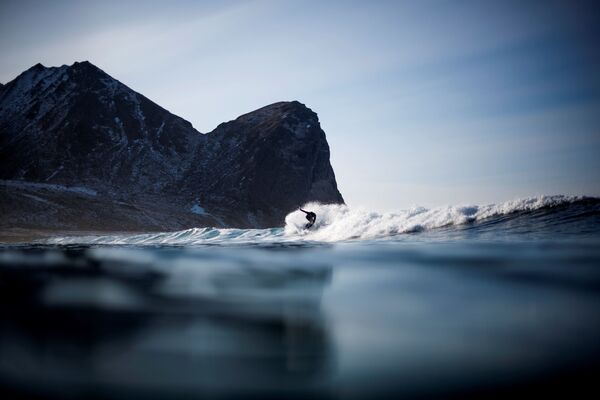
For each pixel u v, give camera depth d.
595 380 2.27
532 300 3.89
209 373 2.53
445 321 3.39
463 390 2.22
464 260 6.72
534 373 2.39
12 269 8.30
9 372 2.61
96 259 10.49
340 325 3.42
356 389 2.28
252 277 6.27
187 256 10.64
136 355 2.86
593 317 3.30
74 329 3.49
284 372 2.54
